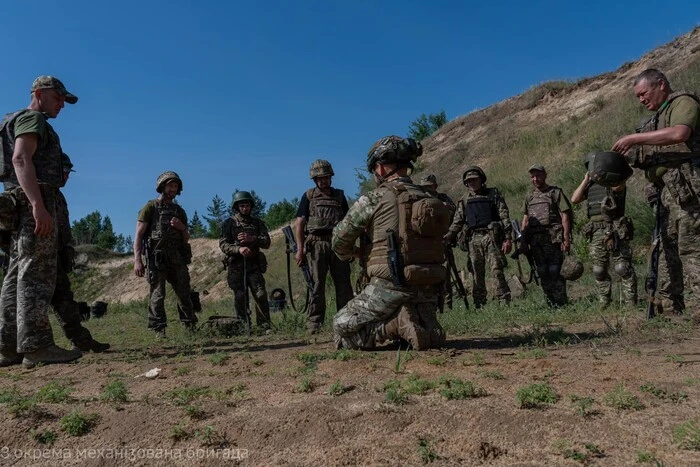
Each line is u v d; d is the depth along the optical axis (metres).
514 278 10.05
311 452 2.16
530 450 2.00
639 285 8.16
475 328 5.73
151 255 6.84
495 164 17.98
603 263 6.80
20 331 4.43
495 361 3.37
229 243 7.33
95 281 36.31
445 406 2.46
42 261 4.49
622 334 4.24
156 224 6.92
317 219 6.36
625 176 4.55
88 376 3.91
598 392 2.52
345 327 4.05
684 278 5.03
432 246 3.96
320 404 2.59
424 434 2.20
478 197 7.87
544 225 7.56
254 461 2.16
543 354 3.54
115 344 6.84
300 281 16.61
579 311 6.54
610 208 6.67
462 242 8.02
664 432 2.03
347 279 6.42
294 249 6.64
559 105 20.09
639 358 3.23
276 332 6.97
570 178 13.43
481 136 21.50
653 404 2.32
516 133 19.80
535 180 7.76
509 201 14.51
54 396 3.02
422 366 3.31
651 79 4.32
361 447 2.13
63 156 4.88
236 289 7.33
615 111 15.87
